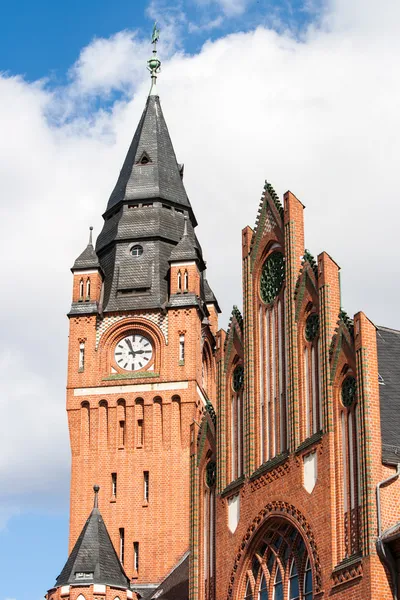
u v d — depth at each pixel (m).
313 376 60.81
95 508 81.00
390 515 53.44
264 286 67.19
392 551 52.78
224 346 69.94
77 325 99.38
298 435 60.72
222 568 65.06
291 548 60.41
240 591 63.28
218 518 66.44
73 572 76.31
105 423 96.88
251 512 63.34
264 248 67.56
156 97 111.69
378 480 54.12
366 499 53.81
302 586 59.03
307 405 60.84
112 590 76.12
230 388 68.75
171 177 106.56
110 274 101.62
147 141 108.25
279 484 61.41
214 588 66.50
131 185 105.50
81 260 101.06
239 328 69.06
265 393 65.00
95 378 97.81
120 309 99.12
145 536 93.12
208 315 104.69
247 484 64.19
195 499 69.94
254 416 65.19
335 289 60.56
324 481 57.69
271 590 61.31
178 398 96.50
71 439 96.69
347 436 57.00
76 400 97.44
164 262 101.56
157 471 94.94
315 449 59.00
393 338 66.19
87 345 98.94
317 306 61.44
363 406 55.34
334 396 58.16
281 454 62.19
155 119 109.81
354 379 57.19
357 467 55.72
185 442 95.50
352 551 54.91
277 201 67.00
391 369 62.19
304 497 59.16
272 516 61.41
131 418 96.56
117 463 95.56
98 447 96.12
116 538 93.44
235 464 66.81
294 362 62.09
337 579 55.12
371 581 52.38
